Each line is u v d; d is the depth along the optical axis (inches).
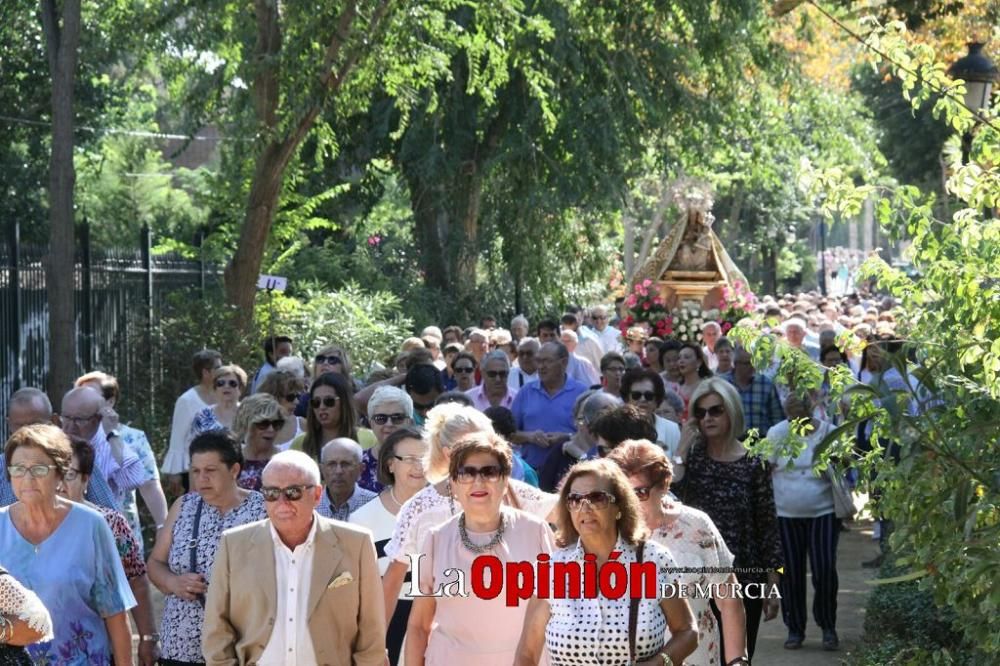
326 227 2453.2
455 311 2588.6
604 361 1144.2
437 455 640.4
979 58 1081.4
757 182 2856.8
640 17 2454.5
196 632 649.0
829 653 953.5
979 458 570.9
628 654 510.6
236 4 1605.6
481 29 1686.8
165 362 1633.9
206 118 1930.4
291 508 552.7
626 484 520.7
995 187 627.8
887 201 625.3
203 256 1979.6
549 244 2608.3
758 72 2623.0
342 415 879.7
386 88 1686.8
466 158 2573.8
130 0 1720.0
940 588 594.2
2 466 706.8
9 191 2399.1
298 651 555.8
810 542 965.2
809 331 1879.9
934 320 605.3
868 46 665.0
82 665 602.2
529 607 529.7
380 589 573.6
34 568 601.6
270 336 1513.3
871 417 625.0
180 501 668.1
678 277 2413.9
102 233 2765.7
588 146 2411.4
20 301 1322.6
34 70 2354.8
